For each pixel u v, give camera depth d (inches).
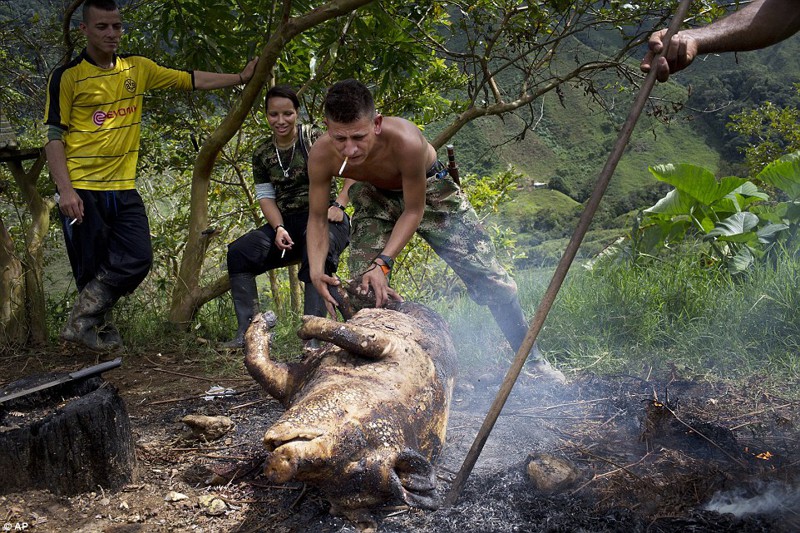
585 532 126.2
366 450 122.7
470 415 181.5
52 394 161.2
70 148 224.8
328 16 232.5
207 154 263.6
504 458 157.0
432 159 183.5
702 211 283.1
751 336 213.2
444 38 298.4
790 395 184.2
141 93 233.3
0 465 144.6
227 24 295.9
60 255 327.0
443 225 186.7
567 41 297.1
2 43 308.5
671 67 137.3
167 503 144.5
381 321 156.8
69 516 140.5
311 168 169.3
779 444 158.6
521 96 274.8
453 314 250.7
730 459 151.7
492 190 359.6
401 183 175.8
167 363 238.8
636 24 259.8
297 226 231.5
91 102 223.3
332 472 120.1
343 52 290.4
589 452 156.6
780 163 276.2
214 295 271.1
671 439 161.9
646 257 281.1
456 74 334.0
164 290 285.4
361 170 169.5
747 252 259.1
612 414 177.9
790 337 208.1
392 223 186.9
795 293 217.9
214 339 262.5
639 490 139.6
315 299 227.6
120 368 233.9
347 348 140.9
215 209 374.3
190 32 271.7
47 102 221.5
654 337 221.1
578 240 139.6
